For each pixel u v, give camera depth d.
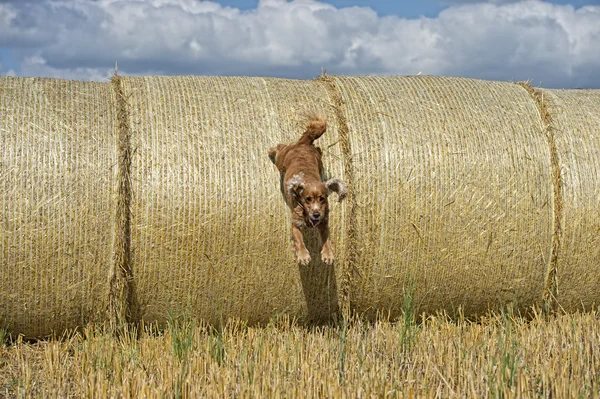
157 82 8.29
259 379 6.25
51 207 7.30
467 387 6.31
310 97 8.41
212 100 8.12
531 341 7.52
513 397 5.92
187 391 6.17
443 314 8.58
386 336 7.79
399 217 8.09
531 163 8.53
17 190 7.24
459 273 8.37
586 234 8.62
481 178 8.34
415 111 8.45
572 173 8.62
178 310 7.79
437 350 7.11
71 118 7.62
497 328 8.36
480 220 8.33
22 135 7.38
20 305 7.41
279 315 8.07
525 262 8.54
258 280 7.85
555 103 8.98
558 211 8.56
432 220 8.18
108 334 7.48
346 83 8.69
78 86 8.07
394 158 8.10
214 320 7.94
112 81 8.25
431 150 8.24
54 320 7.59
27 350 7.59
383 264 8.15
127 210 7.48
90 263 7.46
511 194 8.43
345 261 8.01
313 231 7.84
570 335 7.71
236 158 7.77
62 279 7.41
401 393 5.95
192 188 7.59
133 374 6.50
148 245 7.53
